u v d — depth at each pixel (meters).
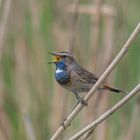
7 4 11.57
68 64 10.10
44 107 11.66
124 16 11.56
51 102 11.66
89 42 11.56
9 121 11.48
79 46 11.77
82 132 8.06
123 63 11.72
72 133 11.17
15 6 12.27
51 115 11.50
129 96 7.74
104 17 11.45
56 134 8.42
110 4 11.91
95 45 11.20
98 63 11.11
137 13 12.36
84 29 11.90
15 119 11.52
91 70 11.12
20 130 11.29
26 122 10.09
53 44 11.91
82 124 11.09
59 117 11.33
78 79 9.94
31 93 11.88
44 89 11.84
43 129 11.45
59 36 11.88
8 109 11.62
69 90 10.15
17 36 12.21
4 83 11.81
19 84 11.93
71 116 8.33
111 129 11.27
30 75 12.00
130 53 11.73
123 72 11.66
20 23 12.23
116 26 11.51
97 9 11.27
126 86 11.59
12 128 11.39
